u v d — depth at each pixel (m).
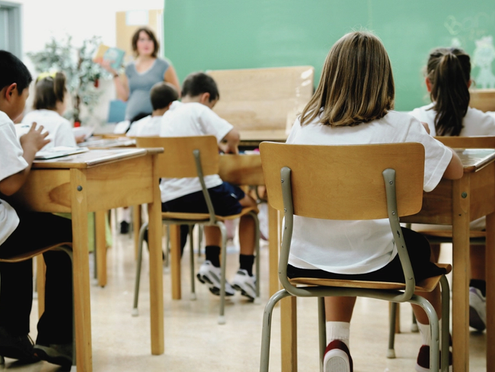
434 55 2.49
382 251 1.47
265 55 4.97
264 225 3.99
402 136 1.46
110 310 2.69
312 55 4.86
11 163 1.65
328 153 1.32
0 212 1.71
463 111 2.39
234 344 2.24
